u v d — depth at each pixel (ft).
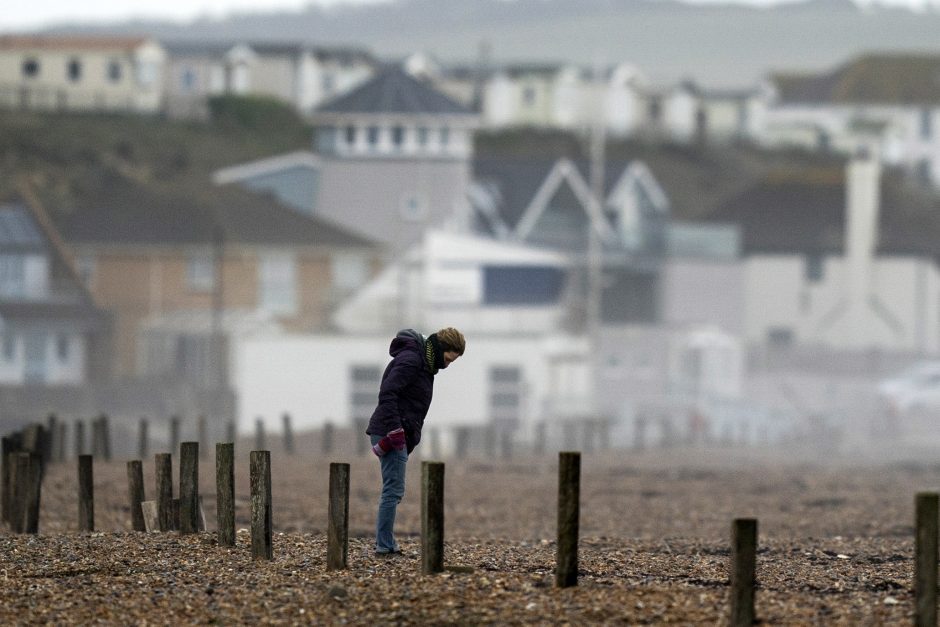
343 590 169.17
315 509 304.50
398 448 188.24
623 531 293.23
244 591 173.27
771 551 240.32
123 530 246.27
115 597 172.35
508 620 158.10
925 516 149.07
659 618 158.30
